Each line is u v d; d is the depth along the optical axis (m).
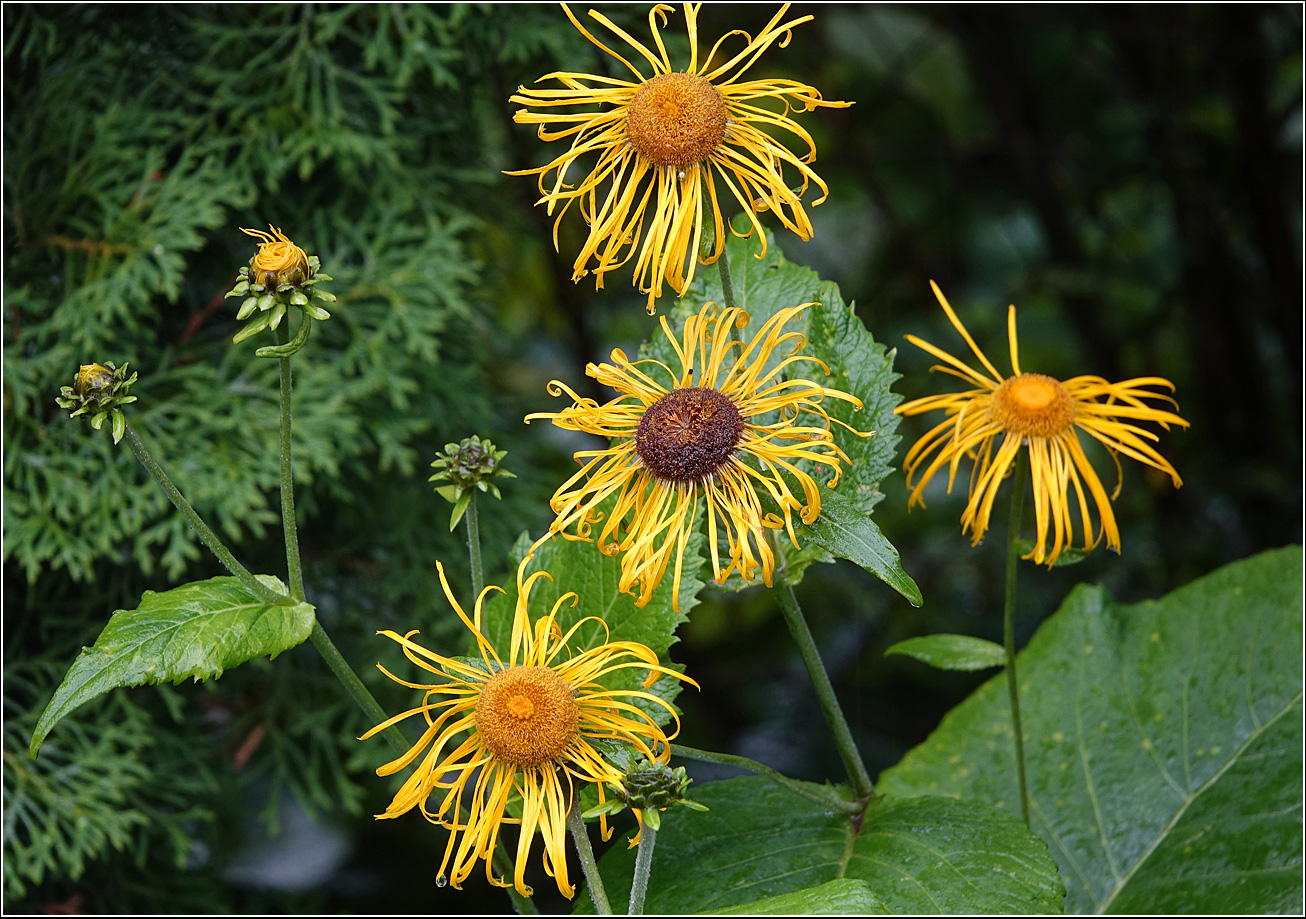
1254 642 1.28
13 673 1.31
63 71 1.34
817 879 1.11
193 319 1.35
